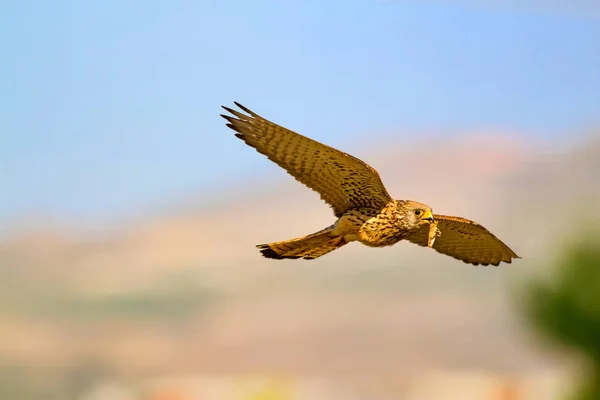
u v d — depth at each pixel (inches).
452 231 481.7
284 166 426.9
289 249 436.8
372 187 430.9
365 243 438.0
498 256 492.1
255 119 411.2
